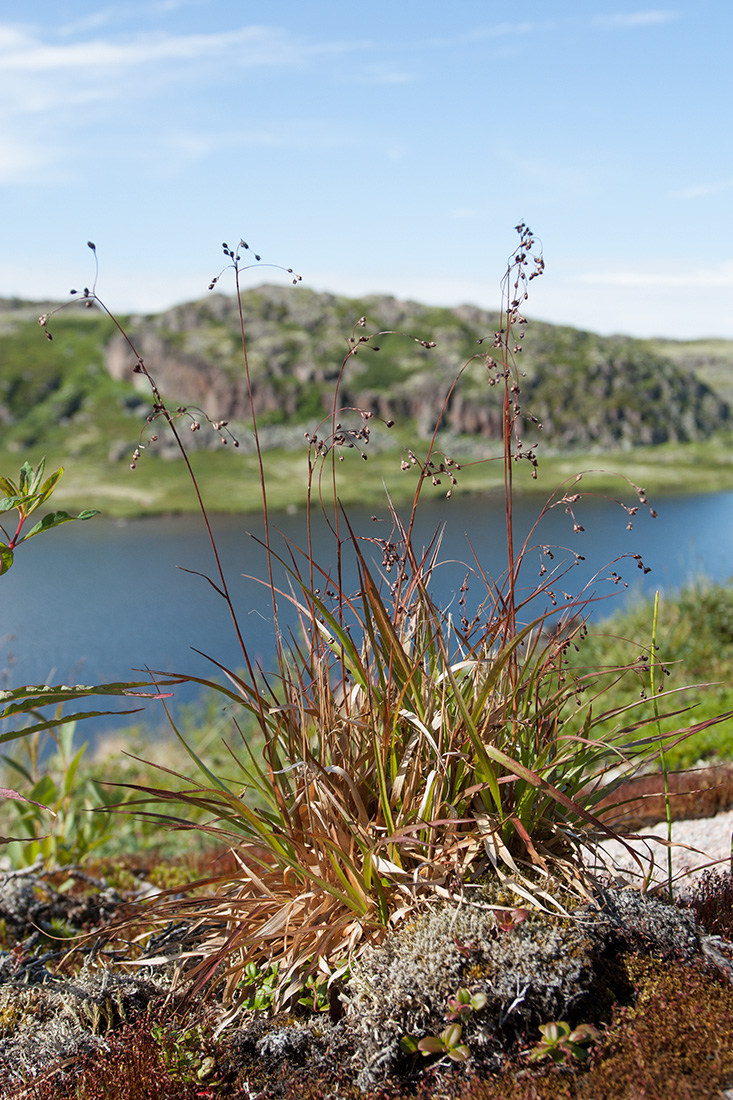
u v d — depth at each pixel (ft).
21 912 11.90
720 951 7.91
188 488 214.48
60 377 326.24
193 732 32.68
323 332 325.83
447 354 290.76
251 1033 7.38
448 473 8.20
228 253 7.88
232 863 15.16
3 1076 7.38
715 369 387.34
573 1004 6.79
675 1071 6.21
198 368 298.97
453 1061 6.60
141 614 84.79
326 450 8.16
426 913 7.62
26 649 70.18
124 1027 7.70
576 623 9.36
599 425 276.41
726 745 18.94
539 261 7.91
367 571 7.89
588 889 7.85
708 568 49.62
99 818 15.43
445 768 7.93
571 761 8.95
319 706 8.62
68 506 198.70
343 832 8.06
